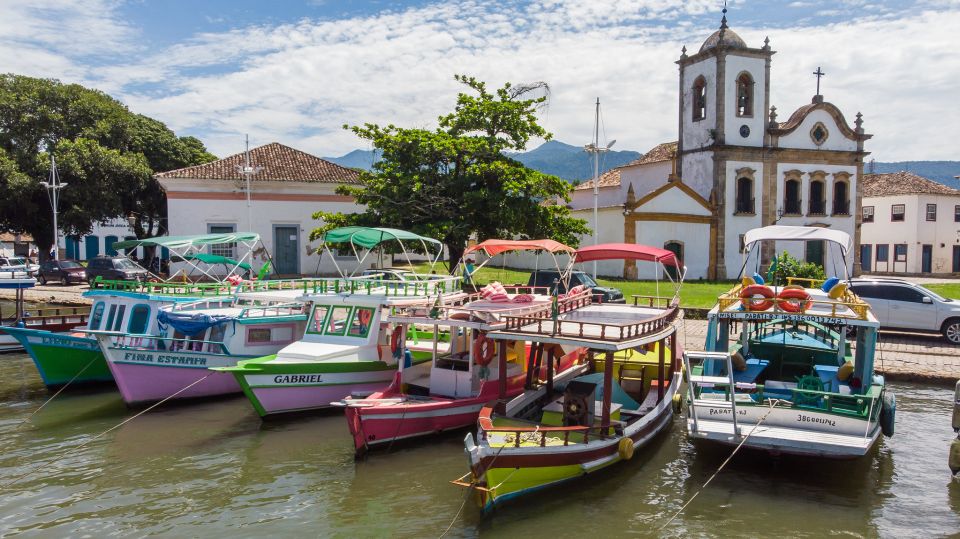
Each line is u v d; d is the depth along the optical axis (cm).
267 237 3584
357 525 930
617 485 1050
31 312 2519
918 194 4931
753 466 1126
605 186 4559
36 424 1416
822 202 4166
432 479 1088
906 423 1330
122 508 997
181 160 4816
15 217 4106
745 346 1413
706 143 4009
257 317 1669
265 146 3919
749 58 3959
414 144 2734
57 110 4241
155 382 1525
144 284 1853
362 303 1519
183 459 1195
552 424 1151
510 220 2617
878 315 2009
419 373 1435
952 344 1936
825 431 1041
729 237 3944
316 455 1206
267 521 948
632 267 3662
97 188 4062
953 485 1041
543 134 2917
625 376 1482
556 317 1116
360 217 2727
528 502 991
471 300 1544
